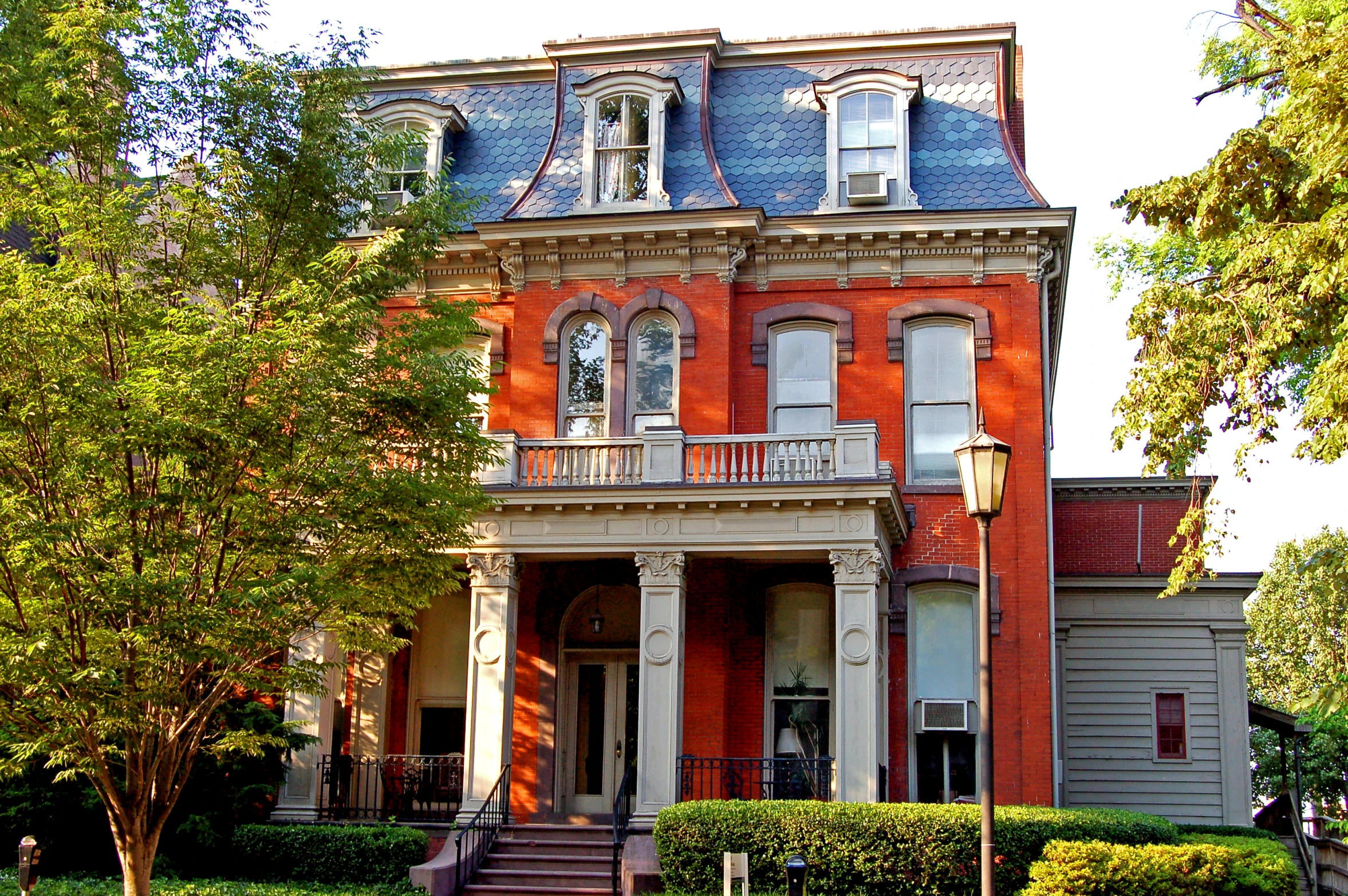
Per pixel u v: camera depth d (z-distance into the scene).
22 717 12.50
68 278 13.16
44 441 12.47
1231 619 23.91
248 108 14.69
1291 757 38.66
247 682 13.41
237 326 13.01
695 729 19.86
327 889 16.45
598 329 22.20
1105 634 24.20
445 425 14.66
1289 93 14.80
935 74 23.23
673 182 22.36
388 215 16.16
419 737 21.88
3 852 17.88
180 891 15.45
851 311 21.80
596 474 19.28
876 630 17.69
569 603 21.06
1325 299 13.30
